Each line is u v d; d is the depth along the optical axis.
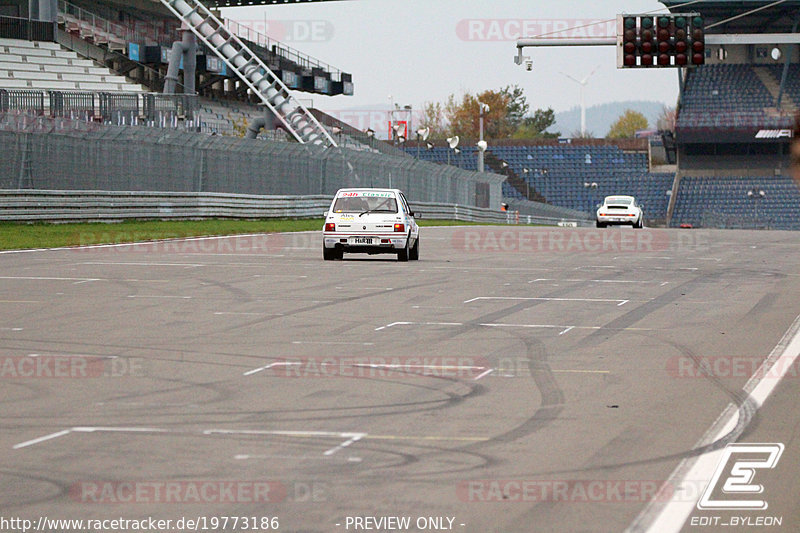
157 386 26.25
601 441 20.55
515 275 61.34
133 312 41.66
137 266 64.94
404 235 72.19
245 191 134.50
